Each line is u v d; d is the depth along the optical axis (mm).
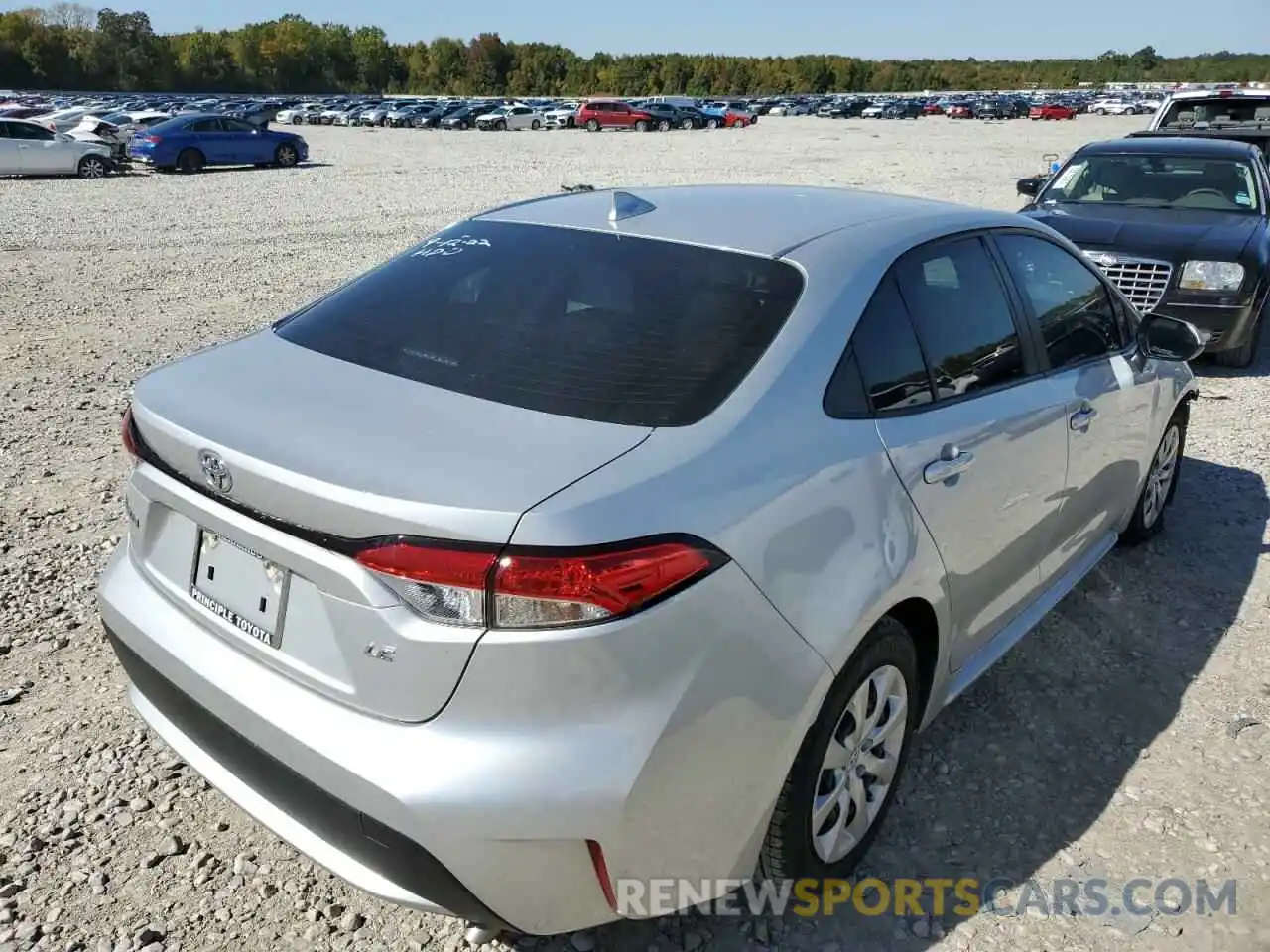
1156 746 3379
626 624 1960
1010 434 3070
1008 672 3812
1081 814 3045
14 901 2611
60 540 4715
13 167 24625
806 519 2289
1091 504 3883
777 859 2451
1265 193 8648
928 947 2557
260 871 2750
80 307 10117
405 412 2295
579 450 2127
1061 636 4074
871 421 2584
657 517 2029
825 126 62812
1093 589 4465
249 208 18812
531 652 1932
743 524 2152
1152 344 4086
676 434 2217
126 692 3527
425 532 1940
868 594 2406
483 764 1957
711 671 2082
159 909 2609
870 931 2596
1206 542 4949
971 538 2920
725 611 2092
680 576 2016
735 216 3039
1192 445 6402
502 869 1990
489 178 25047
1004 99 84250
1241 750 3357
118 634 2590
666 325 2557
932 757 3307
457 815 1950
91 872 2721
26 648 3789
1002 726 3479
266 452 2156
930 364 2863
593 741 1977
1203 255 7793
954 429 2828
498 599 1923
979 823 3002
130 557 2703
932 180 24734
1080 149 9656
